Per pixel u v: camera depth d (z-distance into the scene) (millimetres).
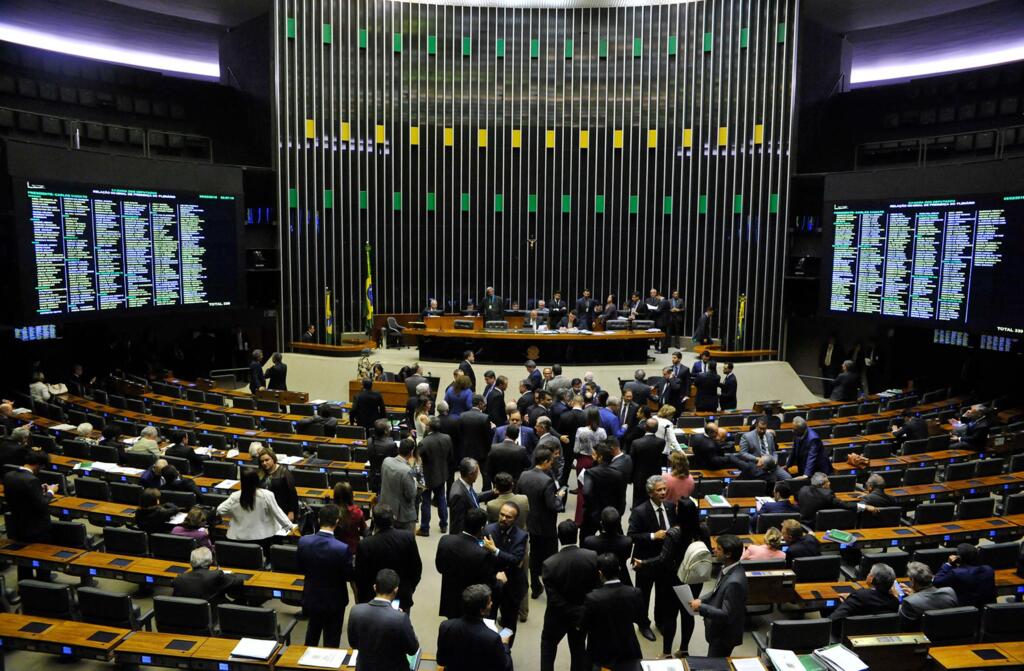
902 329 19844
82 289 16109
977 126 19672
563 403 10961
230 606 6109
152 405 14023
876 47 22922
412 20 22891
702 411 14516
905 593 7070
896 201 17234
